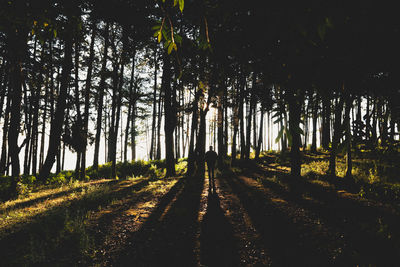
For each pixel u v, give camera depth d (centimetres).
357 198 657
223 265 350
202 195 856
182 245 426
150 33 734
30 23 243
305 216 540
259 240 430
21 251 394
